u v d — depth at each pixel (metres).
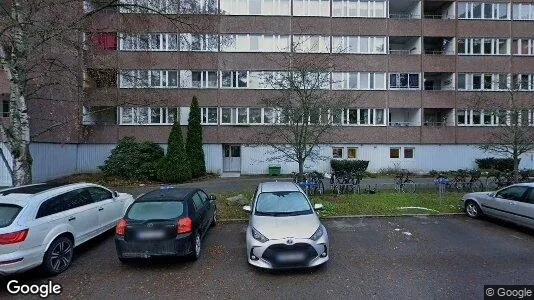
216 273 5.82
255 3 22.64
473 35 23.66
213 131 22.53
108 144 21.86
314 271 5.85
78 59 11.99
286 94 12.74
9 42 9.28
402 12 25.75
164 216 6.15
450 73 23.92
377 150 23.30
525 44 24.02
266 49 22.69
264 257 5.66
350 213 10.07
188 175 18.30
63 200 6.38
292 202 7.03
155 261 6.45
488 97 21.69
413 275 5.62
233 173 22.77
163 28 20.84
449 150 23.55
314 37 22.81
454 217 9.84
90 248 7.21
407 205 11.02
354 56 23.05
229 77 22.66
